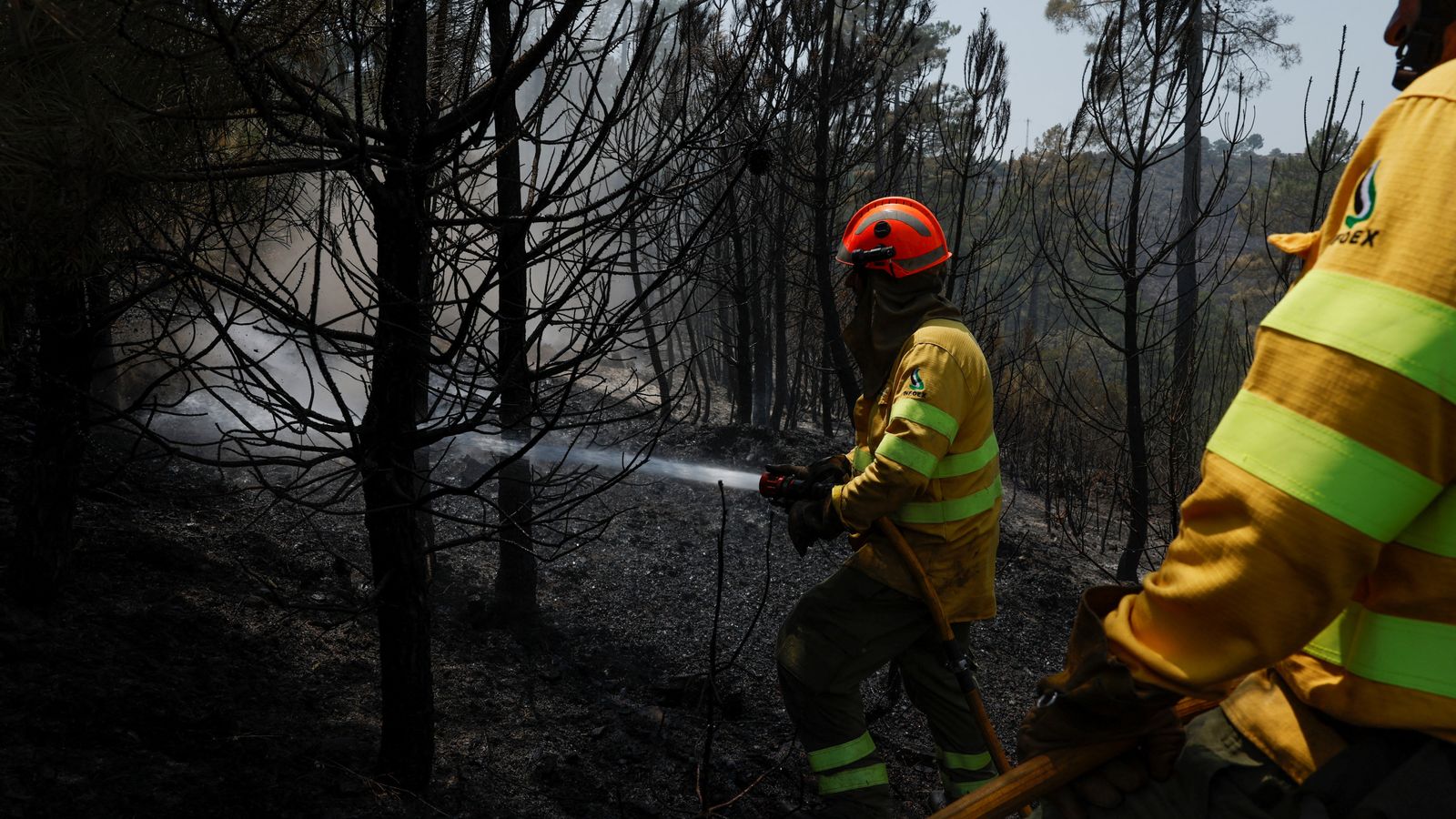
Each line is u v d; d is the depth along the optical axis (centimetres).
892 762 404
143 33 210
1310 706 101
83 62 193
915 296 279
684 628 495
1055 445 918
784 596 545
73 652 299
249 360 240
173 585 364
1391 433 82
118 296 349
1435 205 84
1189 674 94
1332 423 83
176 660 319
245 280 234
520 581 450
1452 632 90
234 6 221
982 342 722
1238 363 764
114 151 202
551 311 259
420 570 283
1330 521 83
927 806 371
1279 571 85
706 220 265
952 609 276
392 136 249
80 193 197
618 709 394
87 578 347
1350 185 97
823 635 272
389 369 261
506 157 366
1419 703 91
